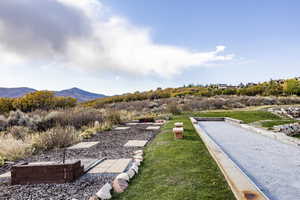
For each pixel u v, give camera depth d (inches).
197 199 106.7
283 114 721.0
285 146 271.4
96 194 114.0
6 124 440.8
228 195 110.8
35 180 146.9
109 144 288.4
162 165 169.3
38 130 439.8
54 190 132.7
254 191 102.7
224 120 601.9
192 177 138.9
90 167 176.4
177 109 808.9
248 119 608.4
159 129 426.6
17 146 244.8
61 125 455.8
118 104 1138.0
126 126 499.8
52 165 147.8
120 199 112.6
